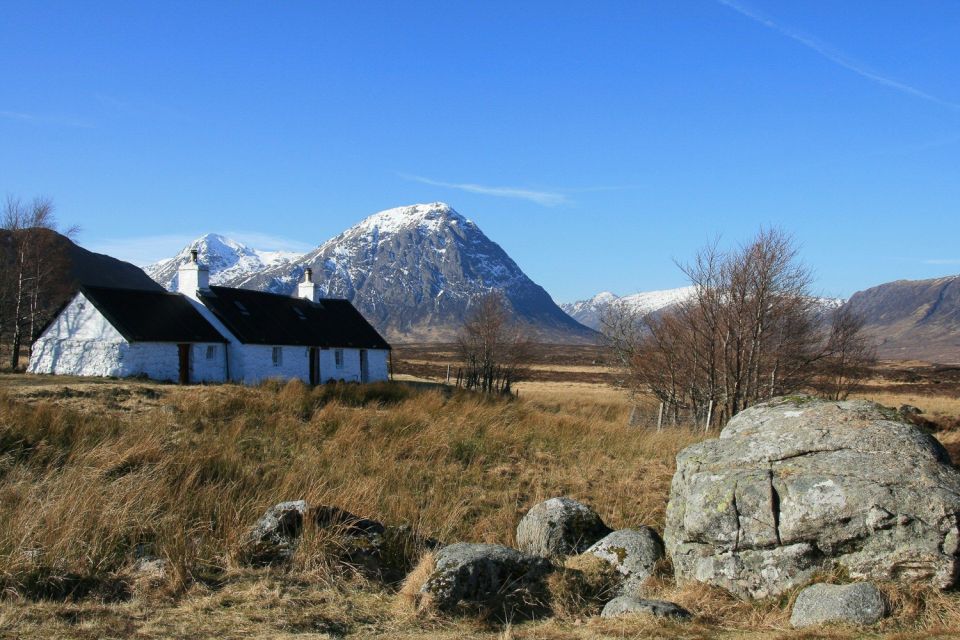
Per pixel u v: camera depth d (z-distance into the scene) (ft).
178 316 132.36
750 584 26.23
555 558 32.30
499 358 181.06
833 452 27.04
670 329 107.14
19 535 27.86
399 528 32.35
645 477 51.67
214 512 35.60
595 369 360.28
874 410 29.09
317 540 29.27
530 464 55.36
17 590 25.34
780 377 97.66
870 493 25.12
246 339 134.10
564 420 74.23
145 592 25.93
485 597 26.27
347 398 84.84
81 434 50.06
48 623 22.95
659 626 23.76
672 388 104.83
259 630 23.07
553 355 537.65
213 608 24.79
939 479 25.18
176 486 38.88
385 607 25.91
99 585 26.32
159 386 92.99
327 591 26.68
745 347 93.97
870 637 22.06
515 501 45.37
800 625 23.58
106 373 120.88
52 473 39.60
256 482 43.57
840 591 23.84
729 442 29.84
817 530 25.43
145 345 122.31
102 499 32.63
